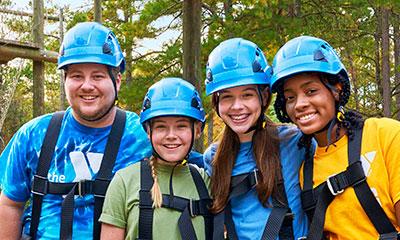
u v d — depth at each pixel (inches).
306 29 562.6
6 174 120.5
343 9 647.8
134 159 119.0
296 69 104.4
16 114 617.3
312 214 108.5
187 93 118.1
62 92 758.5
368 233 101.0
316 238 104.7
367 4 613.3
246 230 111.2
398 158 99.6
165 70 581.9
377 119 106.0
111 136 118.2
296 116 107.2
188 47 329.7
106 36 117.2
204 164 124.6
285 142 117.1
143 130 122.0
